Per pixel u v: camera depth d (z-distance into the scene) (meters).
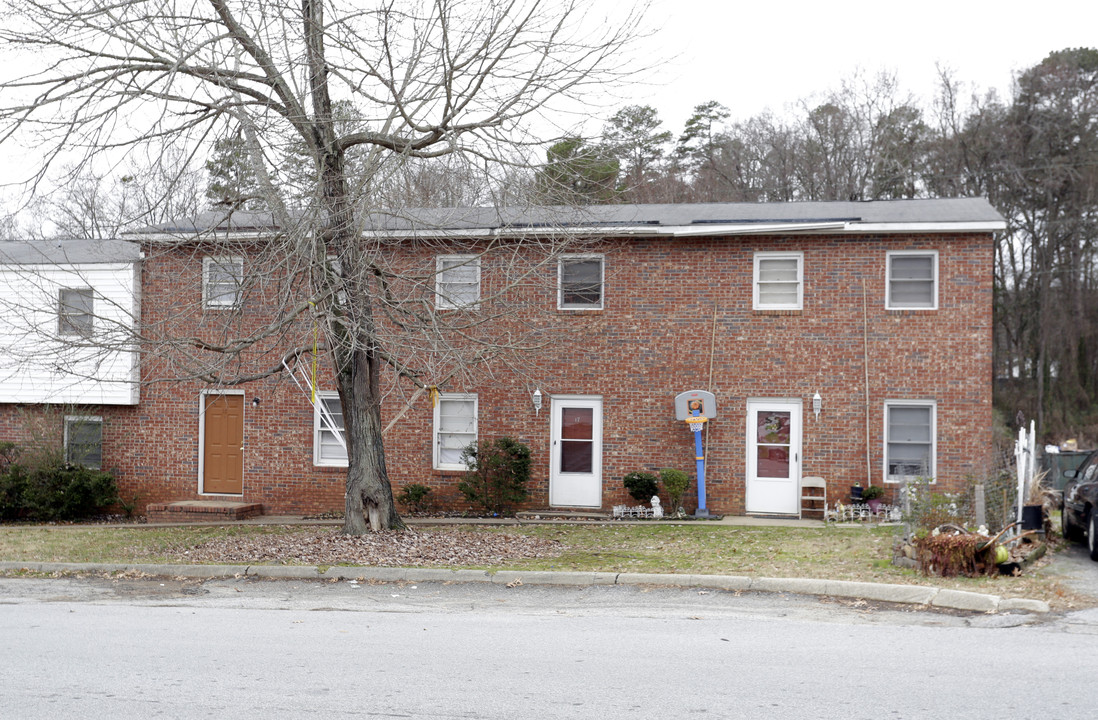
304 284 13.88
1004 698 6.36
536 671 7.25
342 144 13.74
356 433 15.18
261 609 10.35
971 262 18.25
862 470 18.53
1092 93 40.50
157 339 13.60
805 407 18.77
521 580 11.78
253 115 12.94
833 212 19.67
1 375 21.38
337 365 14.91
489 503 19.36
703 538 15.49
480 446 19.62
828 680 6.88
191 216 14.74
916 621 9.16
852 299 18.66
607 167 14.72
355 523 15.05
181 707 6.32
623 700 6.41
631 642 8.34
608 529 17.05
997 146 41.06
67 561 13.45
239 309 13.82
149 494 21.27
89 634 8.84
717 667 7.33
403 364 15.53
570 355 19.62
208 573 12.68
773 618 9.47
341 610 10.26
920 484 14.96
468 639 8.53
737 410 19.02
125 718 6.09
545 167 13.80
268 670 7.33
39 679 7.08
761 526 17.31
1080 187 40.06
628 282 19.44
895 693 6.51
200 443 21.11
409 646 8.22
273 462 20.70
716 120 42.06
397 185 14.64
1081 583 10.68
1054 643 8.04
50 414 21.23
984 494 13.51
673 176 32.72
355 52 12.88
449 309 16.50
